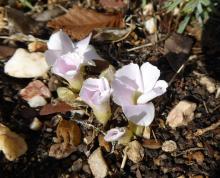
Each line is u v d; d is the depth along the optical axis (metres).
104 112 0.14
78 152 0.14
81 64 0.14
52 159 0.14
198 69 0.16
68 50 0.14
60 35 0.14
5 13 0.18
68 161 0.14
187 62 0.16
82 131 0.14
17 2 0.18
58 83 0.15
